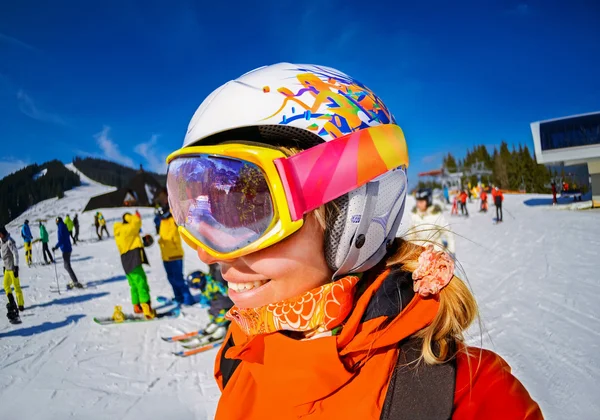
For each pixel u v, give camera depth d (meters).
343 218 0.67
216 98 0.74
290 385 0.64
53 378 4.11
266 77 0.71
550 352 3.52
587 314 4.39
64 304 7.59
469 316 0.66
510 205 22.50
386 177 0.72
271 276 0.66
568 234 10.34
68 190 67.62
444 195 25.53
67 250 9.01
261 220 0.64
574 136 17.41
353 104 0.70
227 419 0.77
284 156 0.63
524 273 6.55
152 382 3.90
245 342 0.79
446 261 0.63
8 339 5.55
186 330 5.51
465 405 0.56
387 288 0.67
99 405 3.48
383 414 0.56
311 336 0.68
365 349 0.62
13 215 46.38
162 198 6.71
